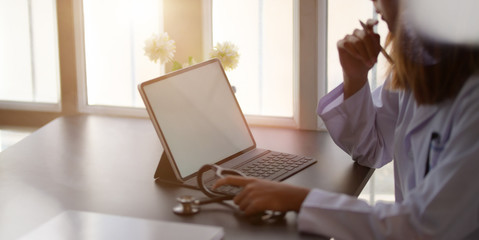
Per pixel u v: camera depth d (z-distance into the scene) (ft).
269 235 3.71
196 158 5.00
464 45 3.67
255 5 8.14
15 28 9.76
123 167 5.39
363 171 5.25
